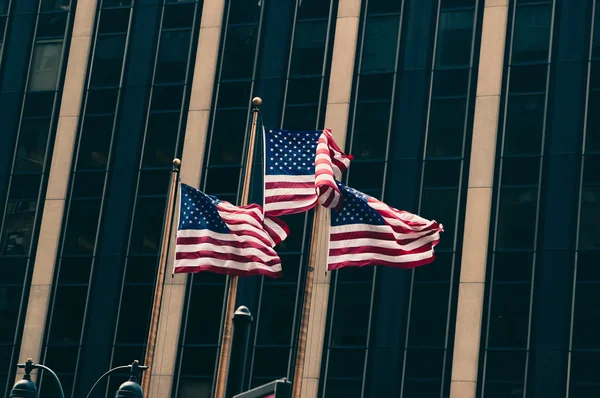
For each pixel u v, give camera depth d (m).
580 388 59.22
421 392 61.34
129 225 69.06
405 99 66.06
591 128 62.88
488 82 64.94
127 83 71.75
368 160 65.62
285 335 64.12
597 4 64.56
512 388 60.09
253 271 44.59
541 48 64.75
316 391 62.56
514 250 62.09
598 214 61.59
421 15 67.25
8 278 70.25
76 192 70.69
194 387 64.81
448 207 63.75
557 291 60.81
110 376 66.62
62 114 72.31
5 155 72.56
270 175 43.91
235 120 68.81
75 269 69.31
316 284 64.19
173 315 66.25
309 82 68.00
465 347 61.22
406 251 42.00
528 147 63.50
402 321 62.62
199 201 45.44
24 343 68.69
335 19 68.69
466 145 64.44
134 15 72.88
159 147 69.94
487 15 66.00
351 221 42.34
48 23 74.50
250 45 69.94
